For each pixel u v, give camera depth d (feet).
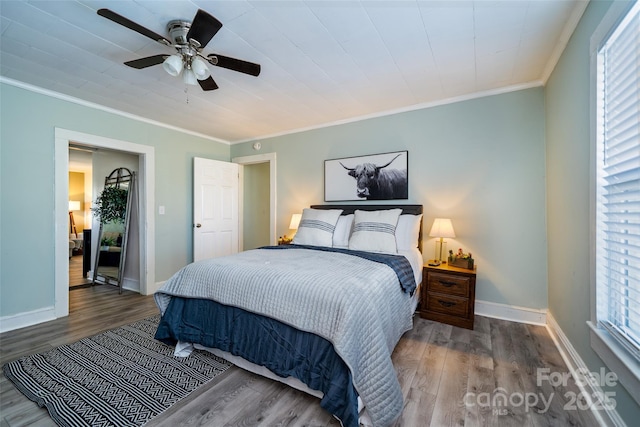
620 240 4.42
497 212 9.20
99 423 4.65
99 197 14.40
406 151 10.64
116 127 10.96
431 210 10.23
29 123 8.78
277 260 7.31
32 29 6.05
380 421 4.36
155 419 4.75
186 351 6.89
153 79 8.41
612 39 4.38
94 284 13.80
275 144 14.14
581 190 5.60
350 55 7.11
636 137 3.85
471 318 8.30
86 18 5.71
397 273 6.93
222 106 10.56
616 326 4.51
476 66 7.66
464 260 8.87
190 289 6.83
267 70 7.84
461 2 5.26
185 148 13.56
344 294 4.97
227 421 4.71
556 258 7.47
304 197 13.23
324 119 12.09
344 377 4.57
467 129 9.62
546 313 8.48
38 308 8.97
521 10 5.47
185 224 13.56
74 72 7.96
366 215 10.16
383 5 5.34
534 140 8.66
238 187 15.56
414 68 7.79
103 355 6.86
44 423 4.67
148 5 5.29
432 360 6.57
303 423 4.67
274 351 5.49
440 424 4.62
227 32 6.15
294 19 5.74
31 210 8.84
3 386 5.65
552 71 7.52
